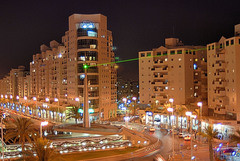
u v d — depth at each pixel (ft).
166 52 359.46
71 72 424.87
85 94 262.26
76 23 409.28
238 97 258.57
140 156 191.42
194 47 367.25
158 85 351.05
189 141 244.42
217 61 288.92
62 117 410.93
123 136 251.19
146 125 334.65
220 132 256.73
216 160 172.14
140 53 374.43
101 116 405.39
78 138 224.74
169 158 178.29
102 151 206.39
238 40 262.67
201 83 353.10
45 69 536.01
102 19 415.23
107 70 424.46
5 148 195.72
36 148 131.64
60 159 164.04
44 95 549.95
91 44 396.78
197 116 294.66
